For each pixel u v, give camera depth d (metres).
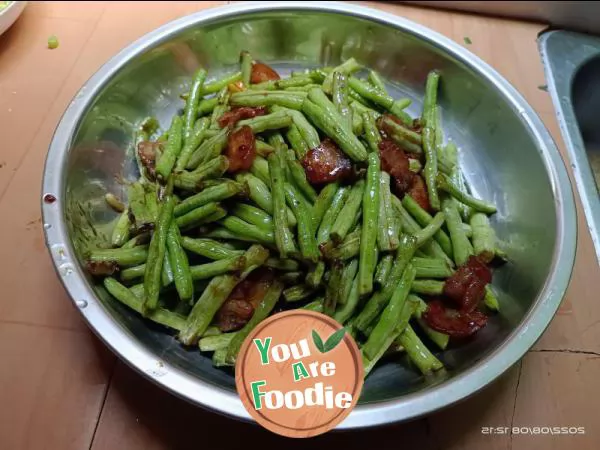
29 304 0.71
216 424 0.63
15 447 0.61
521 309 0.68
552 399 0.68
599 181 1.06
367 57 0.99
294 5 0.92
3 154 0.85
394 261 0.68
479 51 1.07
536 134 0.80
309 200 0.73
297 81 0.87
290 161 0.72
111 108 0.82
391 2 1.13
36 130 0.89
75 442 0.61
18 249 0.76
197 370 0.64
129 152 0.86
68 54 0.99
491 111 0.89
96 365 0.67
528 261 0.75
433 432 0.65
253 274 0.69
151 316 0.65
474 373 0.56
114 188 0.81
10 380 0.65
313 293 0.69
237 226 0.69
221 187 0.68
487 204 0.82
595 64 1.10
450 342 0.70
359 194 0.72
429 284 0.71
